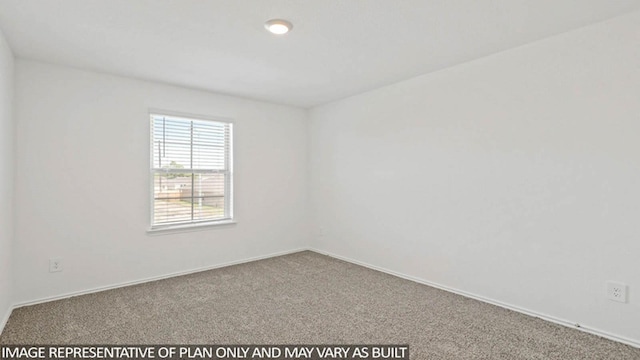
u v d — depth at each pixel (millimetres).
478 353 2152
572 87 2457
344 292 3262
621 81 2246
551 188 2578
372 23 2316
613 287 2299
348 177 4383
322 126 4770
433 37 2553
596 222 2367
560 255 2545
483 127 2986
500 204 2887
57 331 2441
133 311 2799
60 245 3094
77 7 2076
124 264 3459
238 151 4320
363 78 3572
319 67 3213
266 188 4598
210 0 2002
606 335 2330
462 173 3154
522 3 2059
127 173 3467
